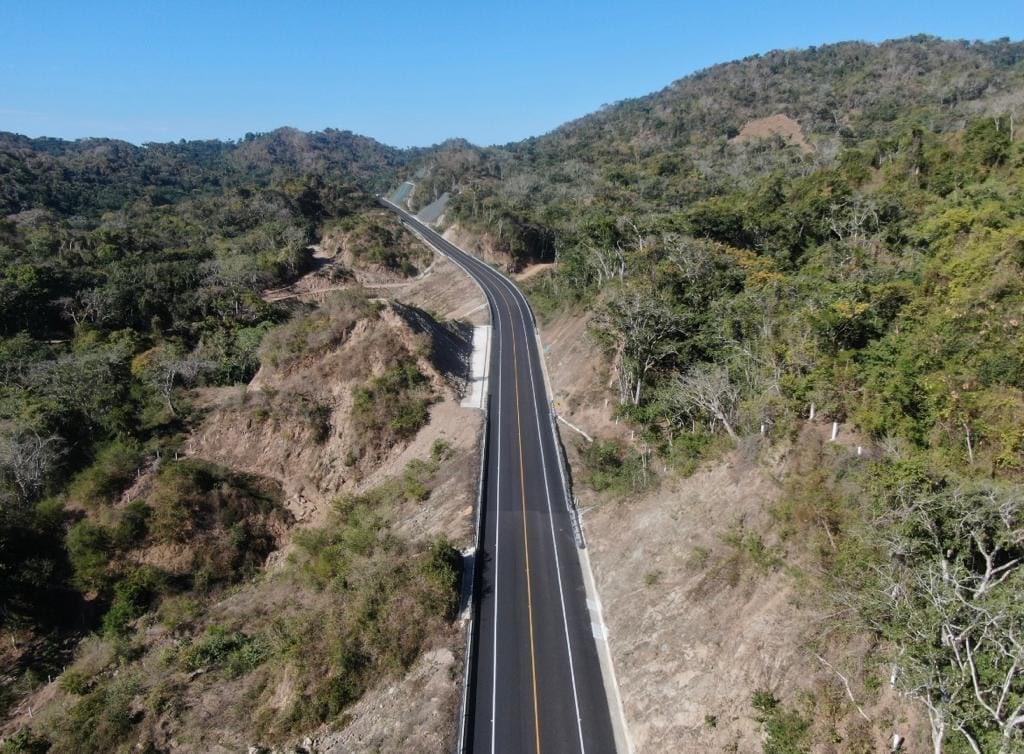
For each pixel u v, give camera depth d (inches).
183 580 1834.4
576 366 2613.2
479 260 4690.0
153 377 2559.1
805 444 1346.0
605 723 1171.9
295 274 4330.7
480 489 1895.9
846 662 992.9
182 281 3585.1
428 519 1825.8
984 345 1289.4
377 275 4586.6
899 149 3725.4
